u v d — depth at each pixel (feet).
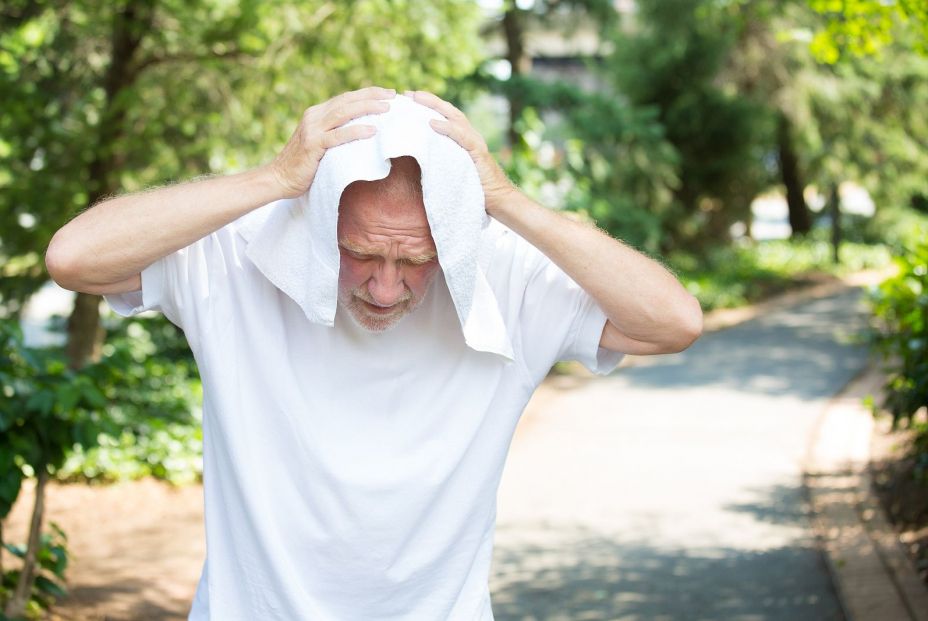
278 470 6.15
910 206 92.22
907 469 21.21
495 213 5.86
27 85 22.13
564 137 49.93
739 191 69.72
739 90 71.92
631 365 40.29
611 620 14.80
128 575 17.01
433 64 26.89
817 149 75.56
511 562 17.56
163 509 20.95
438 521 6.31
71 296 28.99
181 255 6.14
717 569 16.97
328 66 24.84
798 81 70.95
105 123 22.85
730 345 44.93
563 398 33.73
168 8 23.65
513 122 50.39
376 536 6.13
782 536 18.65
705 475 23.35
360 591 6.26
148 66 24.91
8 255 23.39
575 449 26.30
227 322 6.16
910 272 19.11
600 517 20.20
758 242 83.76
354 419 6.12
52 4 23.22
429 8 25.94
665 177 56.18
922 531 17.78
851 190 119.44
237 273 6.17
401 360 6.13
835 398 32.40
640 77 64.85
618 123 51.13
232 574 6.43
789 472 23.43
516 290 6.38
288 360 6.13
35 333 36.04
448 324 6.21
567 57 73.46
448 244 5.48
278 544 6.14
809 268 76.95
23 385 11.79
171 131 25.14
